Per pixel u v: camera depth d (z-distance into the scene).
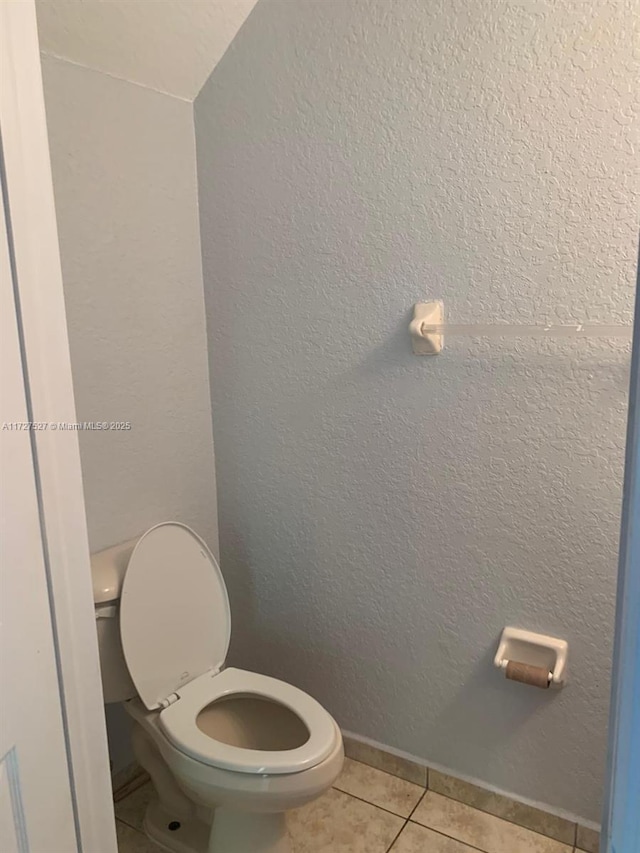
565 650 1.58
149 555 1.61
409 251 1.59
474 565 1.67
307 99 1.64
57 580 0.90
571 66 1.35
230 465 2.00
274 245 1.78
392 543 1.77
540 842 1.68
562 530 1.55
